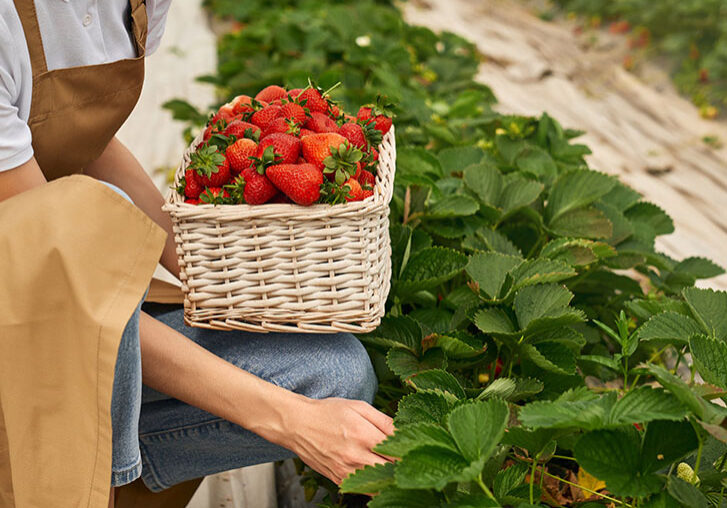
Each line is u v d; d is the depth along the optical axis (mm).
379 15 3973
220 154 1178
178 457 1304
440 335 1374
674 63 5195
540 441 1079
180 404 1253
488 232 1774
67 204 937
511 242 1773
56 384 948
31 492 981
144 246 984
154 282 1479
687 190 3406
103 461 961
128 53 1269
